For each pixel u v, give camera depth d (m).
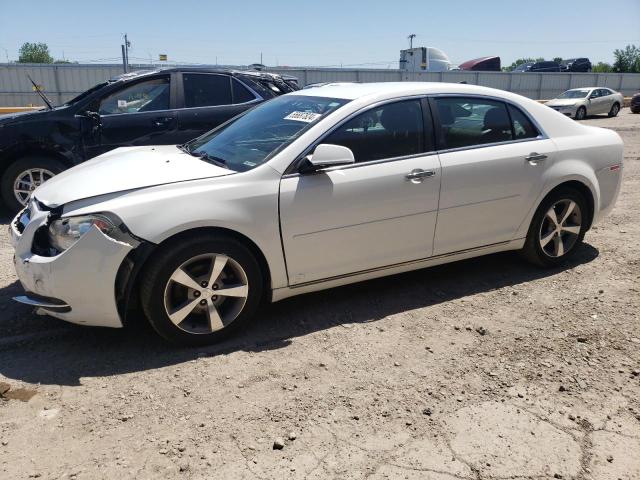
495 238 4.43
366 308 4.08
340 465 2.47
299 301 4.20
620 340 3.58
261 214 3.47
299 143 3.65
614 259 5.06
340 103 3.91
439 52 38.12
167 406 2.89
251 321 3.87
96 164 3.96
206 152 4.10
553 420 2.79
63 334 3.67
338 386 3.08
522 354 3.42
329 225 3.68
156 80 7.02
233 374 3.19
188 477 2.39
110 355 3.40
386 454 2.54
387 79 33.12
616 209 6.86
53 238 3.28
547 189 4.51
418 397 2.98
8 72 28.08
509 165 4.30
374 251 3.91
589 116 26.30
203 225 3.31
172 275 3.30
